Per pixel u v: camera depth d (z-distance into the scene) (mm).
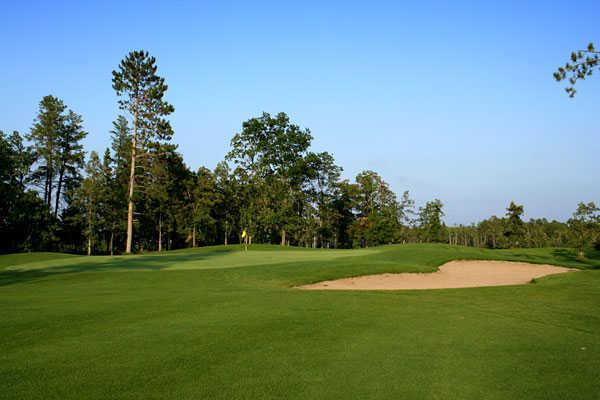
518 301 12242
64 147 60375
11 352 6941
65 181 60969
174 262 24641
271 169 60250
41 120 57844
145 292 13664
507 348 7418
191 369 6172
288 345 7434
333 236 81000
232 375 5941
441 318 9812
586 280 16219
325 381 5738
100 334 8070
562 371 6238
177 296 12648
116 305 11008
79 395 5211
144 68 43906
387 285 17203
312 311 10398
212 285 15828
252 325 8875
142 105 44281
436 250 28547
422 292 14062
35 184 58531
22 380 5703
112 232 61250
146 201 60469
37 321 9078
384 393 5332
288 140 59531
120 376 5871
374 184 75125
